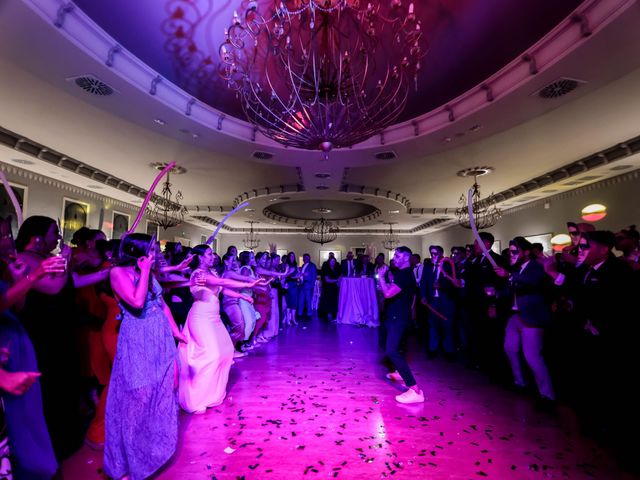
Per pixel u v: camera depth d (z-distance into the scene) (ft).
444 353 16.33
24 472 4.57
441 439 7.93
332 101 10.25
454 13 11.44
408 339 19.67
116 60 12.41
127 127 18.30
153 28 11.78
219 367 9.97
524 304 10.26
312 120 10.47
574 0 10.39
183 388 9.42
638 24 9.92
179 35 12.14
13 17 9.80
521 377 11.25
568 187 27.86
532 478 6.45
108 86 13.25
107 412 6.04
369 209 41.16
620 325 7.68
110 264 8.66
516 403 10.07
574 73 12.26
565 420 8.90
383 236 61.77
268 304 18.11
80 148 21.26
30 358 4.81
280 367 13.84
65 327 7.86
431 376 12.64
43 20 9.93
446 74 14.28
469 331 14.71
